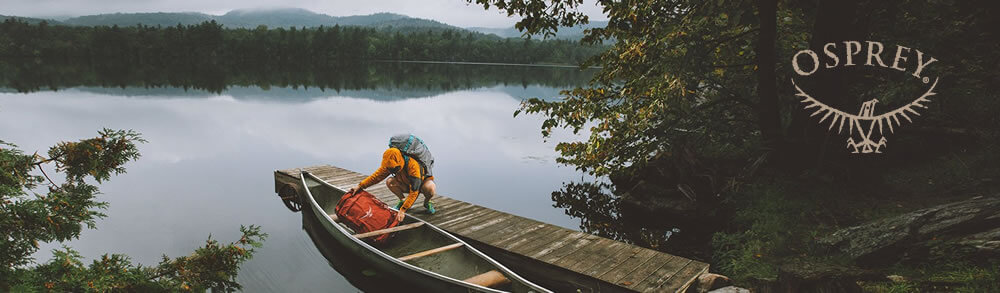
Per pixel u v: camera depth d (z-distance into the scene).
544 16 7.80
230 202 9.20
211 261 3.58
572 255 6.22
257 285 5.67
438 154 14.49
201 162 12.77
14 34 150.25
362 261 6.27
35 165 3.28
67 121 18.92
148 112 22.56
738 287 5.23
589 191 10.80
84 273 3.11
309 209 8.91
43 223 3.00
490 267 5.58
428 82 51.78
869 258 5.23
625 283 5.38
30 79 44.69
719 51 8.52
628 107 8.12
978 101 8.95
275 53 179.75
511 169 12.73
